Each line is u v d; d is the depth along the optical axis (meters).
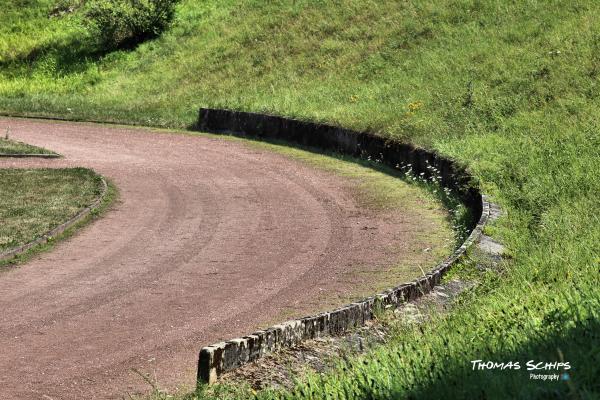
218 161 36.38
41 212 24.55
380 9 56.78
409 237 22.12
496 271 15.70
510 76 39.50
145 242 21.75
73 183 29.31
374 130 36.84
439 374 7.73
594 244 15.66
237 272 18.66
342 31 56.09
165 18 65.75
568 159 26.25
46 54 67.00
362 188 29.72
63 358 12.81
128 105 53.25
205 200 27.70
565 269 13.64
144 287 17.38
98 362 12.60
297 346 10.91
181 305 15.99
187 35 63.59
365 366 8.95
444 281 15.09
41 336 14.04
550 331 8.63
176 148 40.25
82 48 66.62
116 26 65.25
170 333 14.16
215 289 17.22
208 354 9.59
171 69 58.97
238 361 10.07
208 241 21.88
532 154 27.80
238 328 14.45
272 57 55.81
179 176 32.41
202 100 51.94
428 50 48.91
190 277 18.22
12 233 21.89
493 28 47.84
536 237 18.80
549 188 23.47
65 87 61.38
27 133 44.91
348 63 51.53
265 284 17.59
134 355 12.94
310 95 47.62
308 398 8.34
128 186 30.12
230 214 25.42
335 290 17.03
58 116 50.94
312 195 28.56
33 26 72.00
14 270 18.86
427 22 52.31
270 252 20.61
